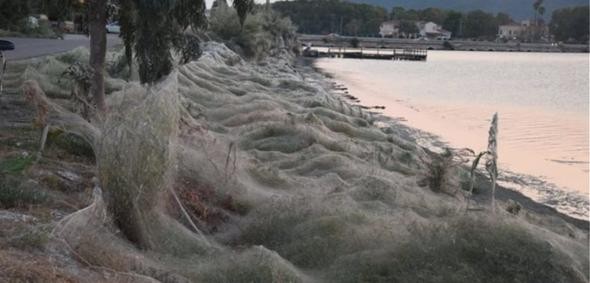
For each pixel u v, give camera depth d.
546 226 10.65
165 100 7.34
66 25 53.62
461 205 9.30
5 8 42.12
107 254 5.91
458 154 20.34
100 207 6.66
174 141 7.59
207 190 9.15
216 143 11.09
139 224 6.87
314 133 14.38
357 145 15.24
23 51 28.17
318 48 138.50
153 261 6.30
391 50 146.50
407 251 6.69
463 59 123.56
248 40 48.44
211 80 23.86
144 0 10.08
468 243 6.70
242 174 10.28
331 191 9.66
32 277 4.93
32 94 11.32
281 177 10.78
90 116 10.60
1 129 10.28
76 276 5.26
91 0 10.95
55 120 10.25
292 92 25.16
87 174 8.59
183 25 11.14
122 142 6.90
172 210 7.91
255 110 16.98
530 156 21.92
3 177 7.19
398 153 15.84
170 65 10.85
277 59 59.28
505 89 54.09
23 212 6.55
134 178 6.84
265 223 8.06
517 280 6.41
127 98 9.20
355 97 41.44
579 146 24.17
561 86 58.78
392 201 9.27
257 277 6.09
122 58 17.09
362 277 6.47
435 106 38.41
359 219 7.71
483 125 29.84
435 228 7.02
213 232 8.30
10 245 5.51
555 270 6.53
